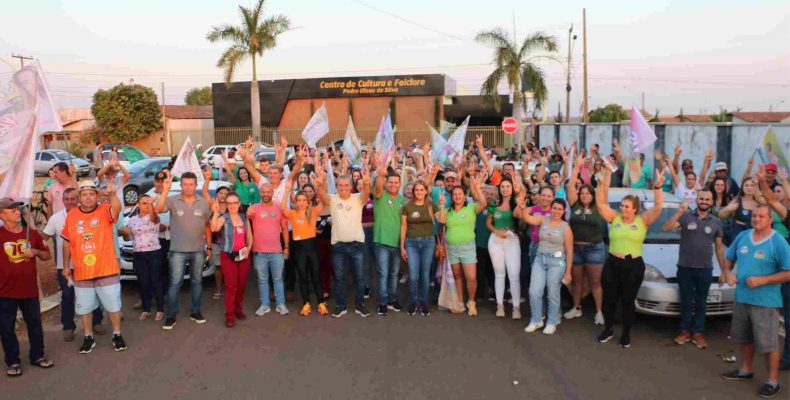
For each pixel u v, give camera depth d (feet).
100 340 24.35
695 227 22.47
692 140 51.06
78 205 23.16
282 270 27.61
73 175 26.63
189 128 154.71
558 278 24.29
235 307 26.94
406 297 30.60
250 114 141.18
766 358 18.75
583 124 81.92
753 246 18.74
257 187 33.76
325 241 29.94
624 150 67.62
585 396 18.49
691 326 23.18
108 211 22.66
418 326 25.75
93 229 22.34
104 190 25.05
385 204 27.17
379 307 27.58
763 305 18.37
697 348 22.71
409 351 22.62
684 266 22.76
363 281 27.50
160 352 22.85
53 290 31.50
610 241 23.29
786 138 38.34
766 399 18.15
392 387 19.29
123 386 19.66
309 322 26.48
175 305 25.73
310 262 27.37
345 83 137.28
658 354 22.12
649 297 23.93
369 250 30.53
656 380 19.69
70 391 19.33
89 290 22.61
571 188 26.21
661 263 25.07
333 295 31.35
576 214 25.77
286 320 26.81
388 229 27.12
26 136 21.76
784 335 22.08
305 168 35.29
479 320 26.55
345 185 26.84
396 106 136.46
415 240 27.04
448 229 27.04
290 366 21.21
